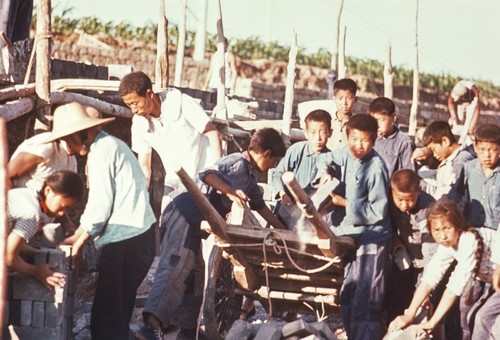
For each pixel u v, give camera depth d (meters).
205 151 9.64
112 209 7.91
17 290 7.27
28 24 14.27
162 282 8.70
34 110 10.27
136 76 9.29
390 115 10.27
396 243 8.80
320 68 38.72
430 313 8.48
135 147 9.84
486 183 9.20
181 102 9.57
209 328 8.91
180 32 24.30
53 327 7.28
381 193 8.54
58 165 7.77
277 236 8.46
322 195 8.66
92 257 11.17
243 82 28.11
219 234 8.43
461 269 7.91
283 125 14.14
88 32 32.09
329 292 9.08
